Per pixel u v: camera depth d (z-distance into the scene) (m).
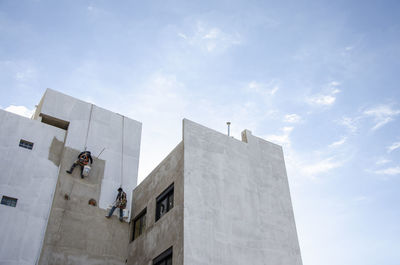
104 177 22.97
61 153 22.20
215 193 18.30
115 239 21.38
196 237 16.34
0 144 20.33
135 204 22.69
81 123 23.73
